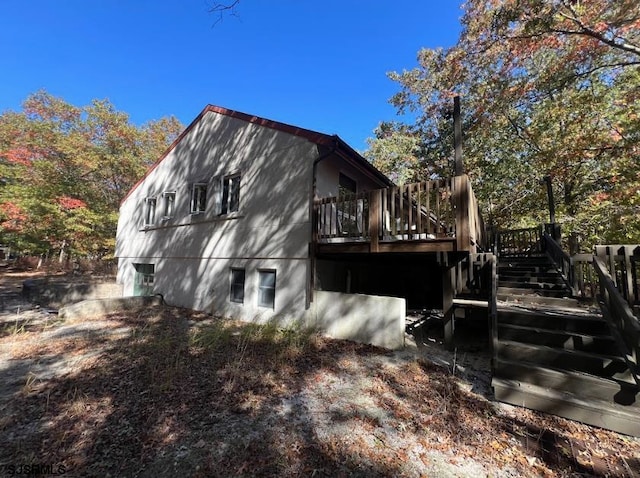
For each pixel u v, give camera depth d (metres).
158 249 12.18
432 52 17.67
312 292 7.33
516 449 2.94
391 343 6.08
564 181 14.06
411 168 18.91
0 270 22.27
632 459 2.76
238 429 3.27
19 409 3.62
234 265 9.17
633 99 11.00
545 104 13.71
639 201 10.55
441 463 2.77
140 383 4.33
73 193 18.50
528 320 4.68
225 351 5.72
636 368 3.19
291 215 7.89
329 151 7.39
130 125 22.62
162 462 2.75
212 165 10.34
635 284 4.27
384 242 6.18
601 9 9.19
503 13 10.02
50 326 7.69
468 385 4.37
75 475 2.58
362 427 3.34
